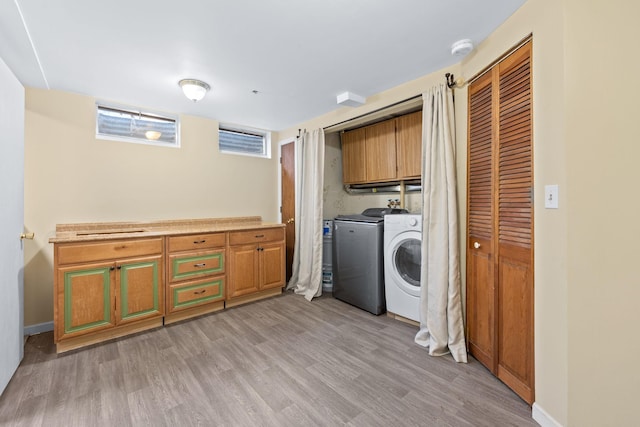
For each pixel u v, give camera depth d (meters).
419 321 2.42
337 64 2.09
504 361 1.66
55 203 2.46
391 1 1.43
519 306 1.54
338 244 3.16
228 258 2.90
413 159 2.88
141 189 2.90
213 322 2.58
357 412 1.44
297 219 3.58
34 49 1.82
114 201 2.74
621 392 1.21
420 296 2.22
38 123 2.39
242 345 2.15
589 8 1.22
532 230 1.43
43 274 2.41
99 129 2.76
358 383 1.68
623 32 1.20
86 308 2.10
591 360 1.22
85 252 2.10
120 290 2.25
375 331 2.39
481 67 1.81
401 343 2.18
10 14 1.47
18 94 1.81
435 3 1.45
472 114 1.94
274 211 3.96
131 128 2.92
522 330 1.52
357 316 2.73
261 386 1.65
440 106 2.10
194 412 1.44
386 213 3.04
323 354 2.02
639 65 1.19
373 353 2.03
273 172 3.96
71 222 2.53
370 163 3.32
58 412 1.43
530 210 1.44
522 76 1.49
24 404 1.48
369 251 2.80
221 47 1.84
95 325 2.14
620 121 1.20
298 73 2.23
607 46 1.21
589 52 1.21
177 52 1.89
